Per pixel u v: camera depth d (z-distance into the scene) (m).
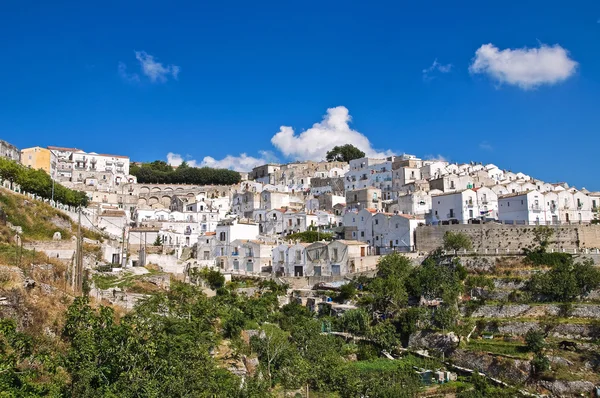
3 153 186.75
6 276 54.50
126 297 79.62
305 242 147.62
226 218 183.00
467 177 170.88
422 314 96.88
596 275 94.25
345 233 148.50
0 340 42.78
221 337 74.19
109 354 44.38
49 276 67.50
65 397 41.16
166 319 63.06
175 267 120.38
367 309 104.62
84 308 48.94
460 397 73.88
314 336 84.12
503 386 80.00
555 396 76.12
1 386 37.34
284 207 182.00
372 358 89.06
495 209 143.50
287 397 65.69
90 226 132.62
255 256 137.00
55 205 124.19
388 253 126.81
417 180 181.38
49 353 45.22
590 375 77.69
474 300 100.19
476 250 118.75
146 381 43.38
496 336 91.50
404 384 76.00
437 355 90.62
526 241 115.25
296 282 122.88
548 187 171.25
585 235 116.19
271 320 94.12
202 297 80.94
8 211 99.62
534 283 97.31
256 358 70.69
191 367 50.44
